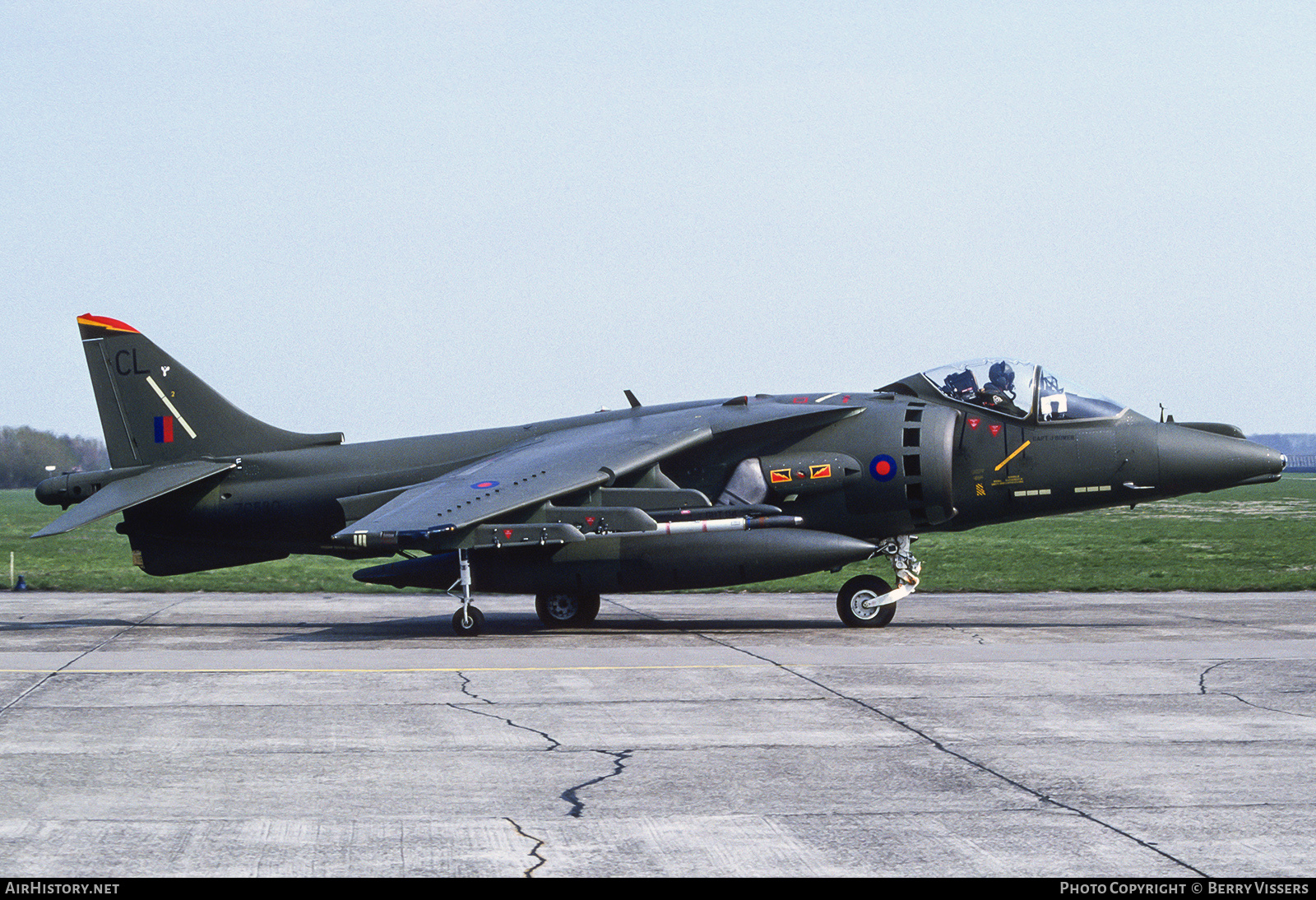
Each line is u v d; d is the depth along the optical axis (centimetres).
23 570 3195
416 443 1862
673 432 1691
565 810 690
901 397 1759
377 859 601
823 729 920
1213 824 659
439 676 1199
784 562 1591
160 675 1214
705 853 610
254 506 1847
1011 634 1566
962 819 671
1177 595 2269
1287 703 1027
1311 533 4516
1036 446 1680
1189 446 1653
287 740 883
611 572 1611
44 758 827
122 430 1900
